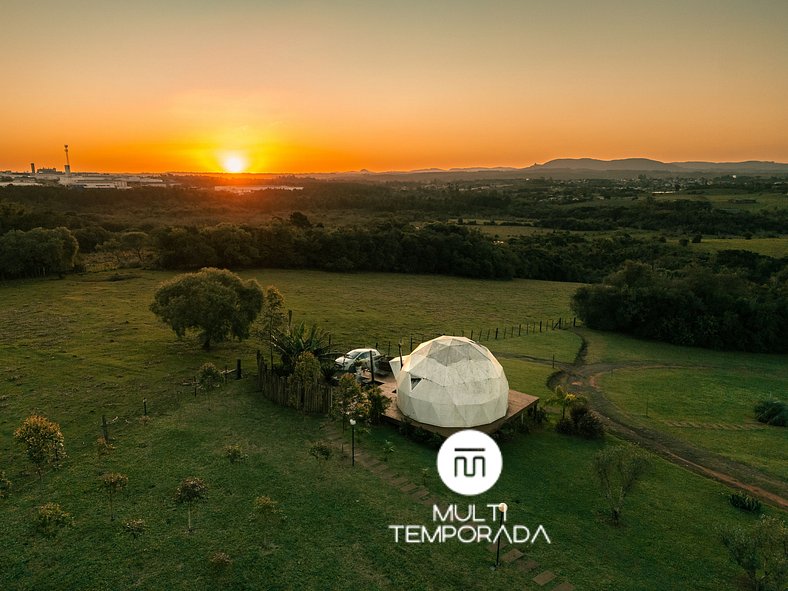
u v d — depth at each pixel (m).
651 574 14.08
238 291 35.53
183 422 22.95
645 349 43.53
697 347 45.56
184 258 69.56
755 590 13.13
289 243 75.88
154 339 37.09
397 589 13.08
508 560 14.38
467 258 78.50
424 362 23.25
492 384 22.66
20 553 14.02
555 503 17.55
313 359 25.28
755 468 21.58
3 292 52.72
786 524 16.77
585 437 23.33
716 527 15.05
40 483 17.58
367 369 28.83
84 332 38.28
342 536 15.15
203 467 18.92
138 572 13.41
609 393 31.08
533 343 42.34
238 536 14.98
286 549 14.48
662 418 27.22
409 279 73.75
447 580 13.47
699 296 48.38
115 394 26.39
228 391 27.12
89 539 14.68
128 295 52.22
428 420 22.25
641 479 19.64
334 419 23.55
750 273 65.38
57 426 16.91
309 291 59.88
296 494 17.30
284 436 21.81
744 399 30.97
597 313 49.31
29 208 87.44
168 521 15.60
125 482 16.11
